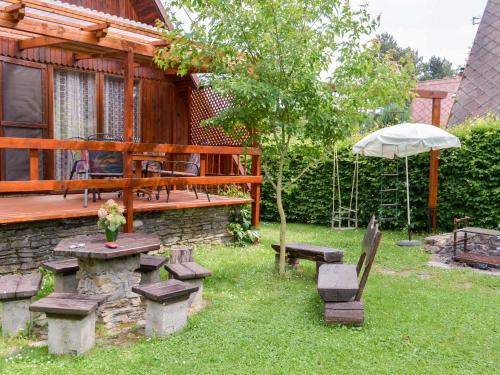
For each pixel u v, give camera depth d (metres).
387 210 10.58
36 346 3.98
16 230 5.85
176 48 6.14
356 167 10.65
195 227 8.09
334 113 6.03
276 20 5.49
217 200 8.45
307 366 3.55
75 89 8.95
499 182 9.07
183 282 4.49
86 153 7.53
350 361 3.65
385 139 8.27
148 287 4.26
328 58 5.87
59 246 4.54
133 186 6.89
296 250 6.25
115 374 3.42
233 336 4.12
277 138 6.27
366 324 4.43
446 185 9.79
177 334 4.18
